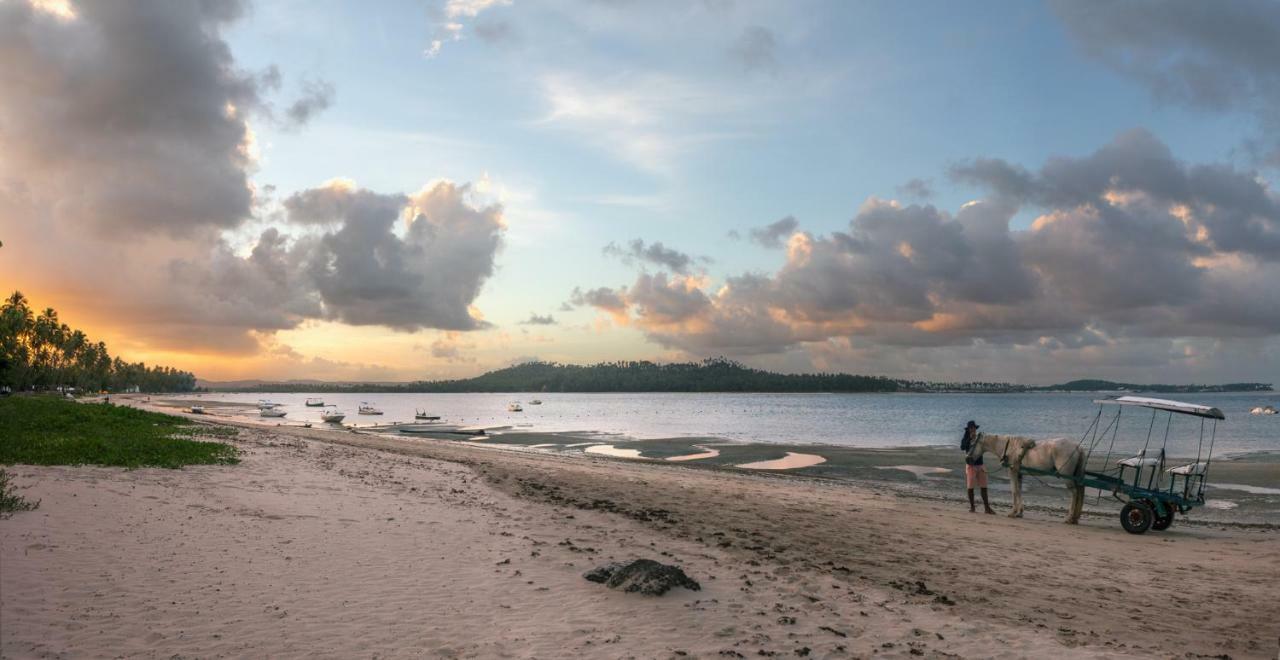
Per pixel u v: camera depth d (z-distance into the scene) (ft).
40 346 450.71
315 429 193.16
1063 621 30.01
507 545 38.24
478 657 21.89
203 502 43.80
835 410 471.21
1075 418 322.55
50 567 27.35
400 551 35.17
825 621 27.73
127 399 556.92
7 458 55.67
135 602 24.59
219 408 393.50
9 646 19.86
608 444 154.51
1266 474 92.27
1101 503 73.87
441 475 73.61
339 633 23.26
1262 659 26.00
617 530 45.62
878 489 80.94
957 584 35.86
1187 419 285.02
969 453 65.36
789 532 48.42
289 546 34.40
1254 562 44.11
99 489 44.88
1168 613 31.99
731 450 137.39
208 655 20.62
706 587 31.76
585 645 23.44
